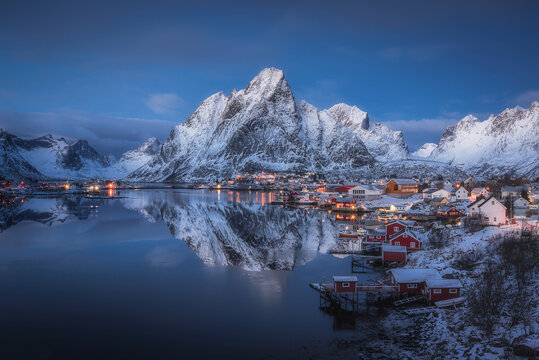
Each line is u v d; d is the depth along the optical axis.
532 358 30.41
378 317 43.03
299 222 123.75
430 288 45.50
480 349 33.03
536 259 50.22
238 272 63.47
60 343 38.06
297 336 38.94
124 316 44.50
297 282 57.66
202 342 38.00
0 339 38.91
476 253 58.66
